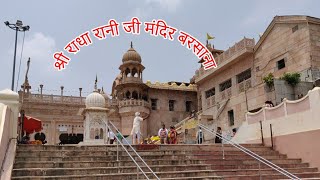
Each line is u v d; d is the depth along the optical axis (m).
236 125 26.30
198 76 35.41
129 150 12.80
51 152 11.47
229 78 30.53
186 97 41.09
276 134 15.71
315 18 22.80
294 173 12.27
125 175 10.30
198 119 31.06
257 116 17.34
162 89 39.72
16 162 10.03
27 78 35.41
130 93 37.62
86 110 18.34
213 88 33.50
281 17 24.69
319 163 13.12
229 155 13.75
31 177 9.25
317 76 21.75
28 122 18.80
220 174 11.57
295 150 14.44
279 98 21.33
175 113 40.03
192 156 13.18
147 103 37.44
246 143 17.06
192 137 26.80
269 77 22.44
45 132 34.22
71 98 36.09
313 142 13.51
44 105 34.84
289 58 23.80
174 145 14.14
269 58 25.83
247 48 27.34
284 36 24.48
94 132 18.27
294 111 14.77
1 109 10.24
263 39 26.58
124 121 36.44
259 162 11.72
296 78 21.48
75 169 10.15
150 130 38.16
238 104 26.44
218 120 28.88
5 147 9.93
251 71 27.69
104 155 11.94
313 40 22.34
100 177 9.97
